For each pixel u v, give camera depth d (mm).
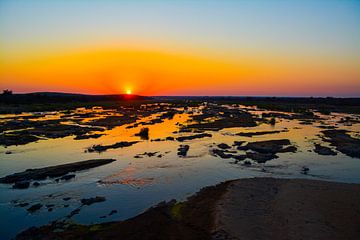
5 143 35969
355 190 19625
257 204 17078
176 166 26625
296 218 15344
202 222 14883
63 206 17766
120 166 26484
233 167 26469
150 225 14617
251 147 34031
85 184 21688
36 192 20016
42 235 14102
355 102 137000
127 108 100938
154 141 38500
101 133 44656
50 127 47906
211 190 19641
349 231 14109
